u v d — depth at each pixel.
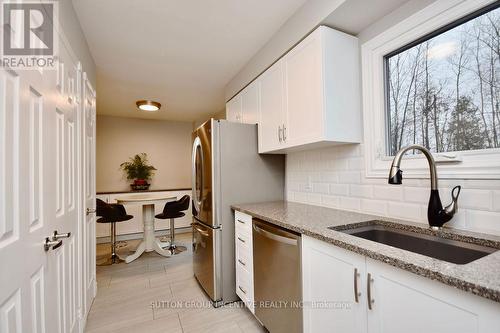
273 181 2.43
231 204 2.22
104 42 2.10
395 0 1.36
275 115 2.03
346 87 1.60
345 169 1.79
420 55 1.39
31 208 0.95
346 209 1.79
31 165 0.96
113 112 4.48
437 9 1.24
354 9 1.42
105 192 4.35
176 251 3.65
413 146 1.15
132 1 1.61
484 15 1.12
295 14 1.76
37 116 1.02
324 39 1.53
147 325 1.85
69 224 1.45
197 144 2.50
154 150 5.08
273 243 1.56
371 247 0.94
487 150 1.09
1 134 0.76
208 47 2.22
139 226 4.49
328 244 1.14
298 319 1.34
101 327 1.83
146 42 2.12
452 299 0.69
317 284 1.21
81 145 1.80
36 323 0.98
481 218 1.10
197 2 1.64
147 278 2.71
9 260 0.79
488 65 1.11
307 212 1.74
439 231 1.15
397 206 1.45
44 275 1.07
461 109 1.20
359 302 0.98
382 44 1.52
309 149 2.10
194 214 2.61
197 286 2.51
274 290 1.56
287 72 1.85
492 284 0.61
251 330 1.79
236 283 2.14
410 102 1.44
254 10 1.74
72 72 1.57
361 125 1.66
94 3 1.62
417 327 0.78
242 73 2.66
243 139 2.29
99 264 3.15
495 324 0.61
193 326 1.84
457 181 1.19
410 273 0.80
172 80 2.97
